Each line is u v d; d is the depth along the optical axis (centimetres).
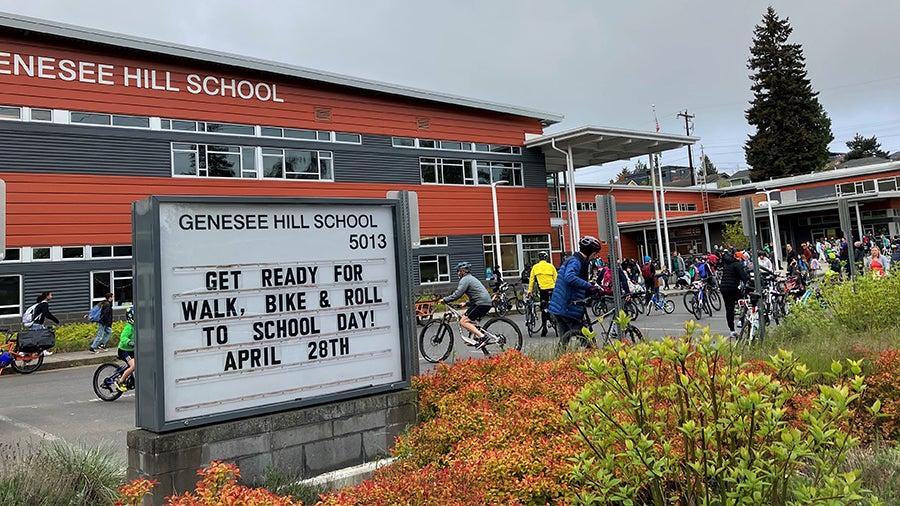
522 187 3306
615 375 292
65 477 431
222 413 418
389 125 2856
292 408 447
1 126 1930
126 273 2111
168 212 413
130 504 339
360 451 472
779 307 1426
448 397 495
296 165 2559
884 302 880
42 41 2012
